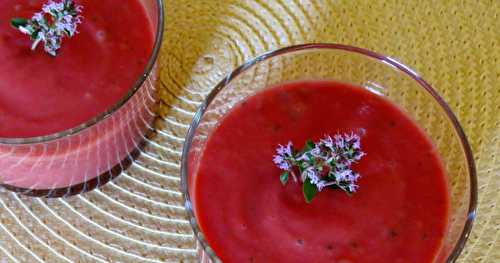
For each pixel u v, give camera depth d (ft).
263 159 0.98
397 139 1.00
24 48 1.03
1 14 1.06
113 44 1.04
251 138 0.99
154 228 1.04
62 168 1.02
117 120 1.00
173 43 1.13
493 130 1.07
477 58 1.10
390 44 1.11
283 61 1.02
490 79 1.09
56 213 1.05
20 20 1.02
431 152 0.99
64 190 1.06
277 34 1.13
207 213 0.96
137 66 1.04
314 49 1.02
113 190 1.06
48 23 1.03
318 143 0.95
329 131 1.00
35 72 1.02
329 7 1.13
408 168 0.98
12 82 1.01
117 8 1.06
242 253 0.94
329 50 1.02
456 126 0.97
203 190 0.97
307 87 1.02
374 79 1.03
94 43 1.04
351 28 1.12
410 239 0.94
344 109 1.01
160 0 1.02
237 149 0.99
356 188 0.96
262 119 1.00
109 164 1.05
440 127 0.99
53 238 1.03
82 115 1.01
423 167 0.98
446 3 1.13
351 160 0.95
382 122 1.01
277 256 0.93
